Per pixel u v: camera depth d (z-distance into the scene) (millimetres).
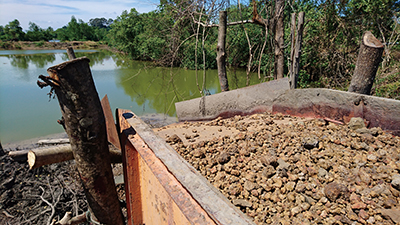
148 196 2055
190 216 1213
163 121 8383
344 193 2021
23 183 4641
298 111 4008
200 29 6637
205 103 4660
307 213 1961
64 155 2180
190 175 1455
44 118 8859
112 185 2365
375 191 2047
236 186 2297
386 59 6285
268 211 2035
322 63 8188
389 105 2941
